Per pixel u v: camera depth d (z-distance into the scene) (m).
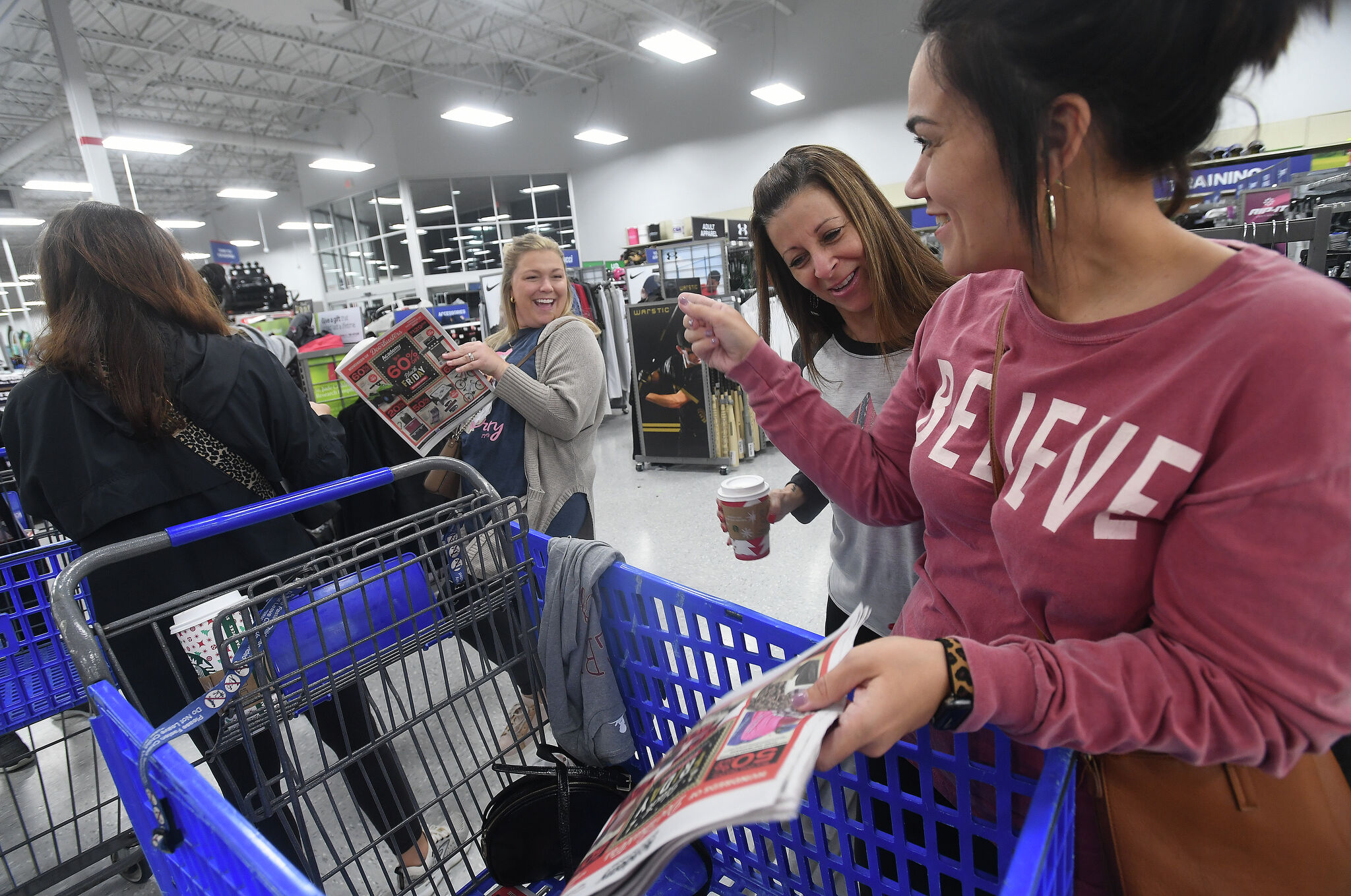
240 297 4.59
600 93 13.62
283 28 9.77
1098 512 0.53
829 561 3.12
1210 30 0.43
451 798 1.66
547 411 1.75
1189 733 0.47
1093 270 0.54
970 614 0.73
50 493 1.20
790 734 0.48
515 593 1.16
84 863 1.45
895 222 1.12
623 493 4.64
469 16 10.38
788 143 11.98
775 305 4.72
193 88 11.68
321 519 1.53
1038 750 0.68
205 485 1.27
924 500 0.76
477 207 14.36
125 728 0.72
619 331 7.30
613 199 14.09
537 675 1.19
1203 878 0.54
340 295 16.02
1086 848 0.63
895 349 1.15
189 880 0.70
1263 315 0.45
